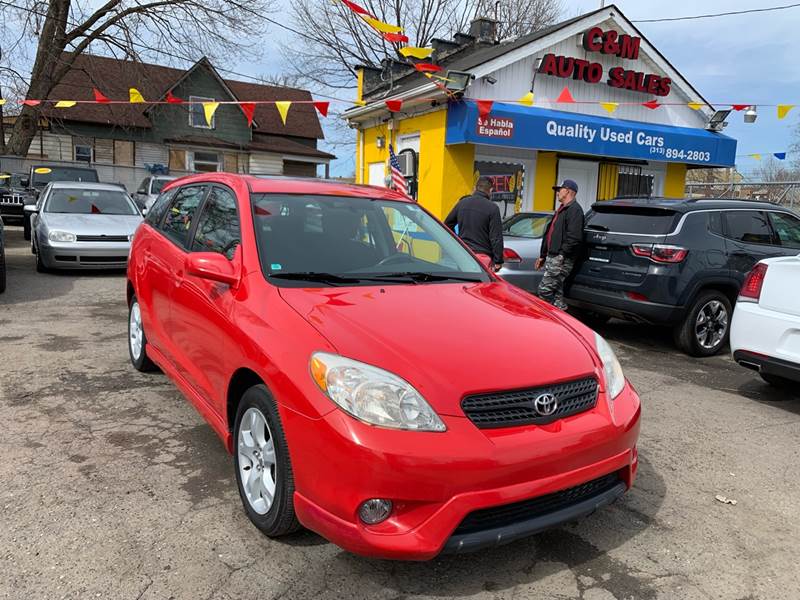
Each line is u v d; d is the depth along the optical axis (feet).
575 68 39.65
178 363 12.41
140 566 8.28
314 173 101.14
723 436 14.02
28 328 20.81
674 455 12.89
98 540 8.81
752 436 14.07
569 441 8.05
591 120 39.19
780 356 15.49
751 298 16.34
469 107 34.53
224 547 8.80
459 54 51.34
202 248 12.19
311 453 7.72
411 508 7.43
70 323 21.81
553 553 9.16
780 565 9.06
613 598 8.15
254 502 9.14
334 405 7.60
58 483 10.39
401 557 7.34
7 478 10.48
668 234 20.53
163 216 15.16
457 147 37.11
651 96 43.96
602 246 22.18
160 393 14.94
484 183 21.97
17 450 11.58
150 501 9.95
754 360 16.12
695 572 8.81
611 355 9.94
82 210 35.29
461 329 9.05
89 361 17.37
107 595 7.68
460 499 7.34
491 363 8.29
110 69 79.46
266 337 8.81
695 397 16.87
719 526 10.09
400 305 9.67
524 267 25.21
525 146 36.70
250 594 7.86
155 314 13.96
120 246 32.58
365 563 8.62
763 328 15.85
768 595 8.36
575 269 23.15
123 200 37.14
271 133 97.81
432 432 7.45
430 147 38.27
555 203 41.75
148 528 9.18
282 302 9.36
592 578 8.58
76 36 62.08
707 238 20.93
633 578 8.61
